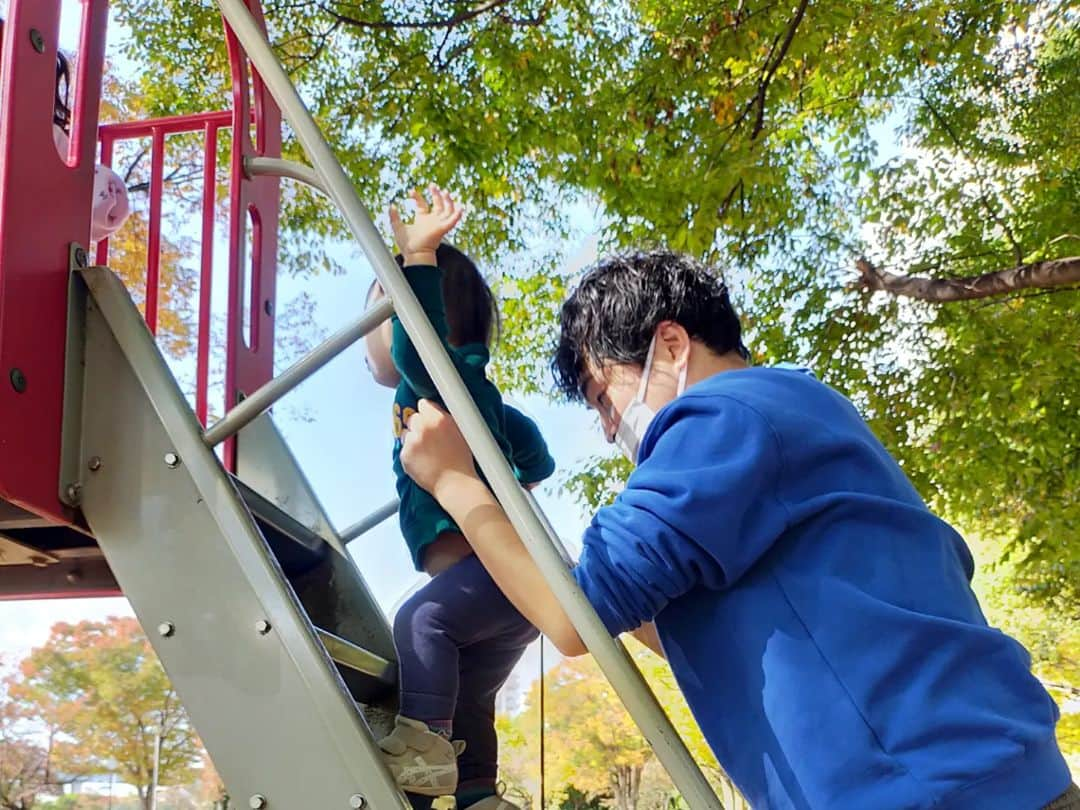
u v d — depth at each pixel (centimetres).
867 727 102
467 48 707
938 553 115
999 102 778
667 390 133
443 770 151
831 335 686
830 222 747
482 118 685
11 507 138
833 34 647
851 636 104
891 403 666
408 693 157
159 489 134
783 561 109
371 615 202
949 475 641
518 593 120
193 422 137
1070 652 1103
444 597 163
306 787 121
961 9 707
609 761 825
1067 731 1041
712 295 138
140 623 130
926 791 97
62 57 181
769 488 110
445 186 703
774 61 641
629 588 107
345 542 219
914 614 105
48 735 1117
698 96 664
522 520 112
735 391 117
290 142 711
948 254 723
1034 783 102
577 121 678
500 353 765
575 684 834
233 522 131
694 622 113
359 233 130
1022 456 643
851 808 99
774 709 106
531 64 693
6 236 130
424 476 136
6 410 126
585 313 138
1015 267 645
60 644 1130
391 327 165
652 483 109
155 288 227
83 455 137
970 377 650
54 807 1105
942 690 102
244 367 230
